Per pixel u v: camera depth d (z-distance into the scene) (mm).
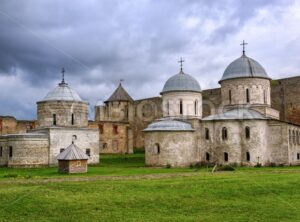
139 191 29109
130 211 24594
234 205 26016
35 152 56125
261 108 59656
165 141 55219
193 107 60625
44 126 59531
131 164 60750
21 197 26875
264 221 22594
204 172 43344
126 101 98688
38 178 37312
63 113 59656
